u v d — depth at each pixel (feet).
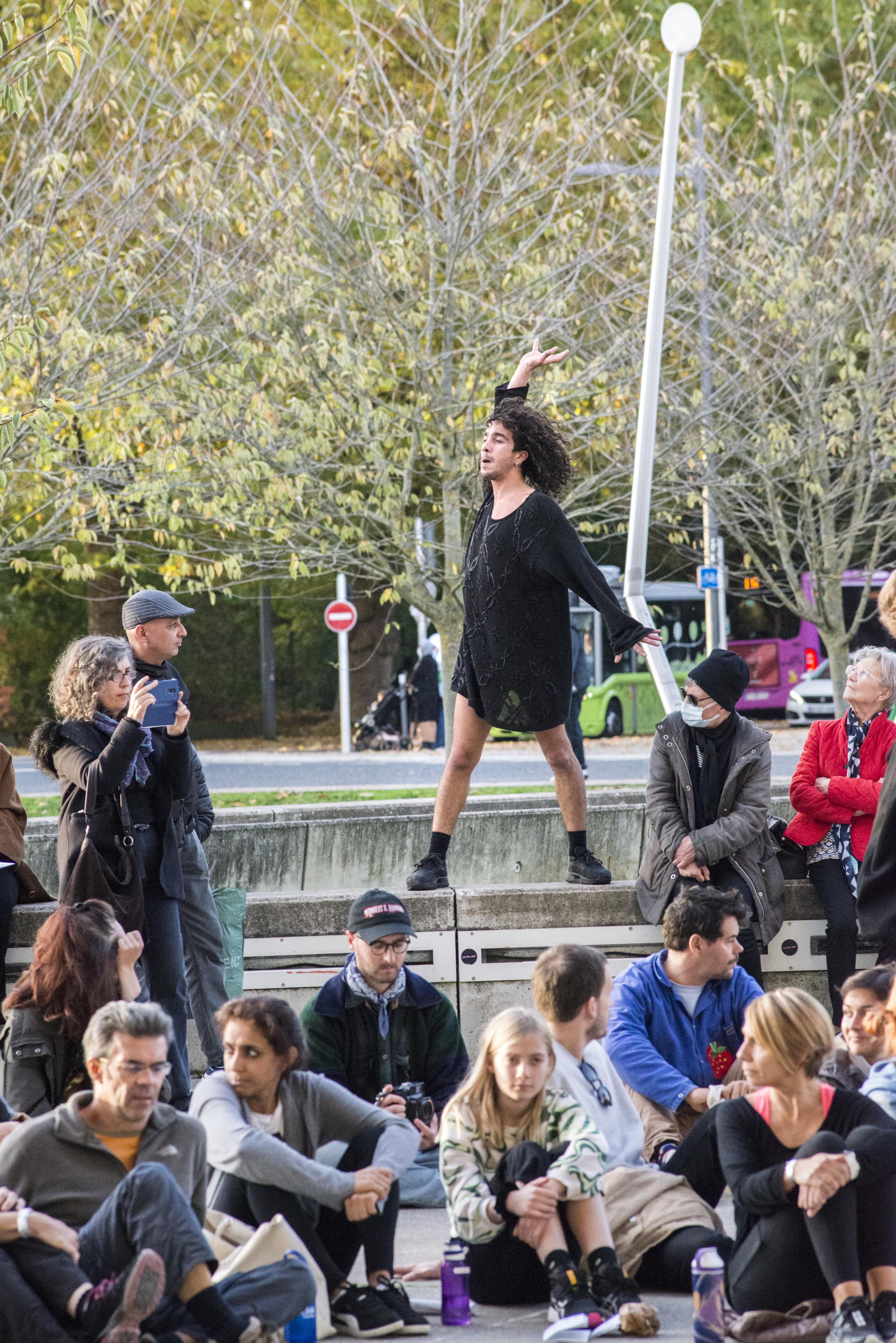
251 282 73.56
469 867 50.06
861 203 89.86
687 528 99.25
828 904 39.65
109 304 75.20
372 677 168.55
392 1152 26.66
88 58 68.33
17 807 38.29
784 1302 24.58
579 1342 24.31
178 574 79.82
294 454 73.20
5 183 69.97
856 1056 28.96
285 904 40.86
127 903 34.65
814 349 90.58
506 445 35.94
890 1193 24.22
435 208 77.36
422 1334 25.50
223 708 183.52
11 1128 27.20
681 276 82.38
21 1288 22.49
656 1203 27.73
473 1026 40.11
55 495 74.64
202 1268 22.76
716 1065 33.22
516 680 36.58
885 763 40.16
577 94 79.30
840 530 114.21
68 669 35.35
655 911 39.40
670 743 39.42
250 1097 27.25
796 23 100.12
